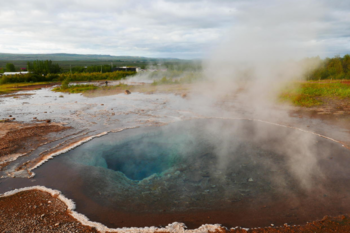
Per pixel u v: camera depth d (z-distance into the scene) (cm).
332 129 995
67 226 408
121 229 403
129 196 516
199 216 444
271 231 398
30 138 894
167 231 398
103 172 630
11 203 478
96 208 470
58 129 1018
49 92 2370
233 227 411
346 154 729
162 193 529
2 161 686
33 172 622
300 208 464
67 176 604
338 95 1652
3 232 386
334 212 448
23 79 3594
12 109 1467
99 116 1270
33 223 414
